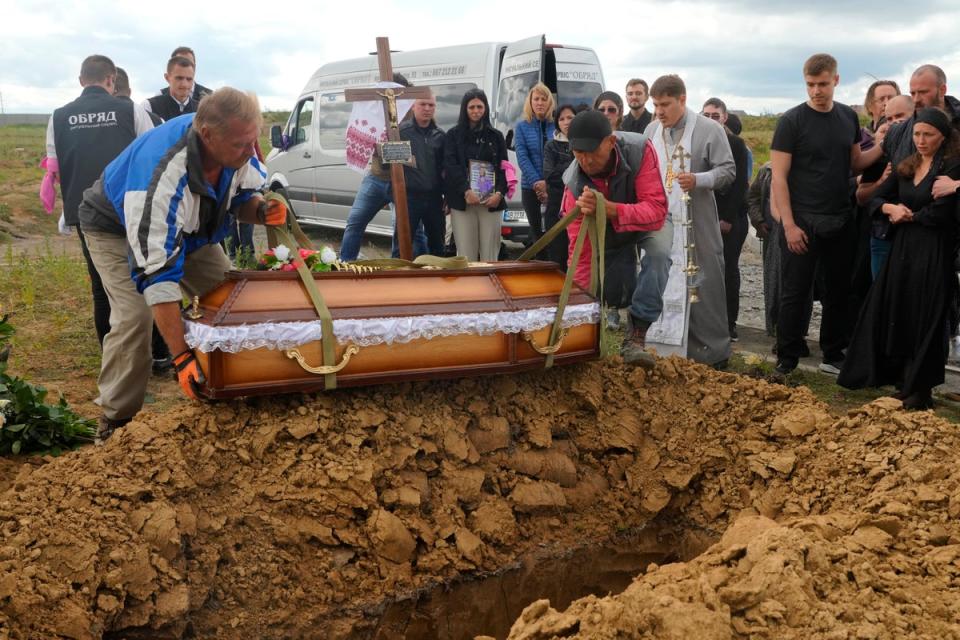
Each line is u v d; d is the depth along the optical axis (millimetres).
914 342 5914
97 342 7270
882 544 3439
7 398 4957
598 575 4332
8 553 3254
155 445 3848
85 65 6160
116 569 3367
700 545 4551
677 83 6262
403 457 4203
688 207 6348
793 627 2885
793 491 4484
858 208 7148
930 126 5617
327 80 13078
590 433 4863
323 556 3900
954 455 4152
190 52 8305
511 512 4406
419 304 4250
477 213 8539
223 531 3783
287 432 4055
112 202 4094
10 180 17984
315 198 13227
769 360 7512
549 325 4629
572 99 11180
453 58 11305
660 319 6551
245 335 3852
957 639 2891
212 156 3914
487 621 3963
